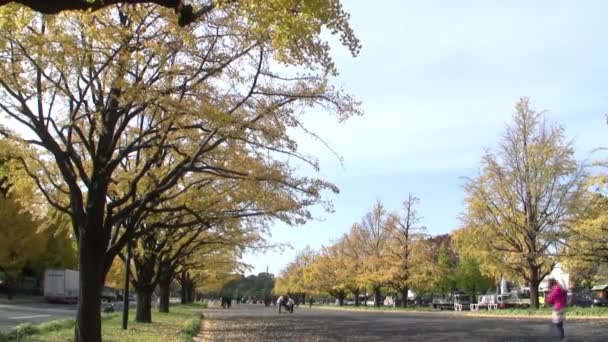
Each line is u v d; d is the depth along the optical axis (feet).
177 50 40.06
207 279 247.29
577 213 124.77
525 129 132.87
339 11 28.12
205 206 58.70
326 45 34.86
